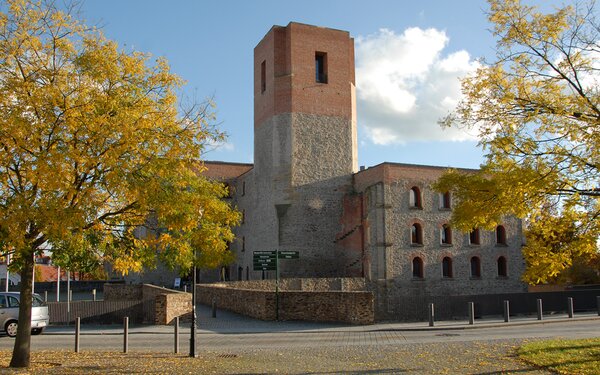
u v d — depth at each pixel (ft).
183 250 47.85
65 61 42.09
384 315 97.14
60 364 45.68
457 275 149.38
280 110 163.43
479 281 151.43
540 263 43.16
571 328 81.05
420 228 147.95
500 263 156.35
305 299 94.27
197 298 129.80
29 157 39.75
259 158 172.55
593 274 147.13
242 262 184.55
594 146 40.50
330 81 168.35
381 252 142.51
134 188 40.09
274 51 166.20
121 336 76.33
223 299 113.70
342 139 166.71
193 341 52.08
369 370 42.60
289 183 158.61
